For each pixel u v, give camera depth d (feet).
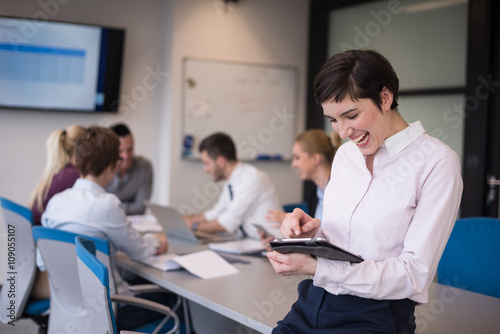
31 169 14.70
